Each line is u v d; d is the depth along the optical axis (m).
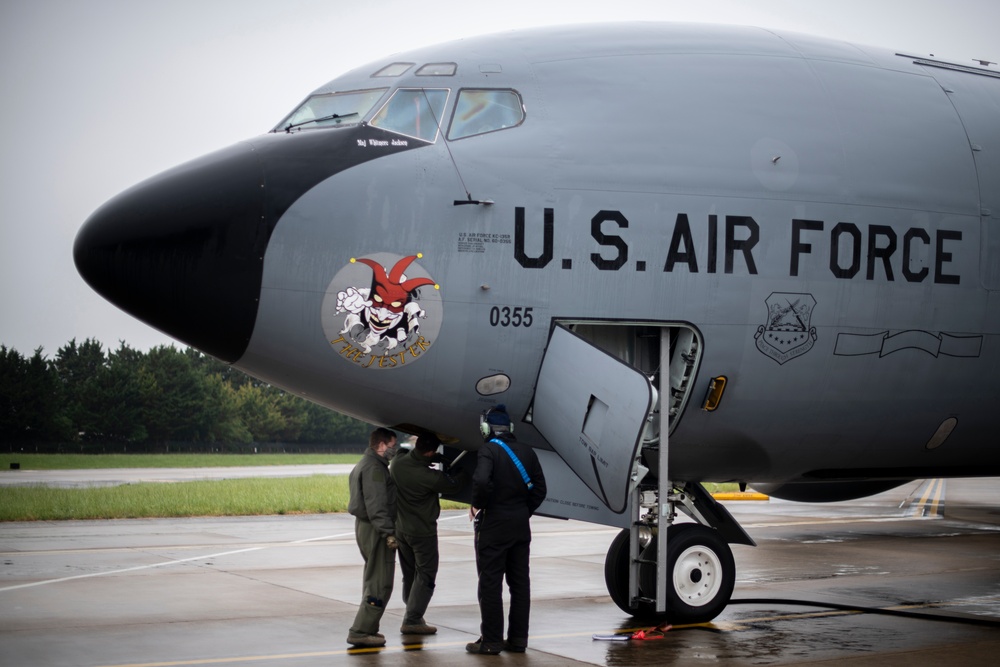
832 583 11.88
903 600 10.70
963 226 9.63
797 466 9.91
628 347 9.22
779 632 8.82
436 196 8.45
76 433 79.44
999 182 9.85
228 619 9.08
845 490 12.81
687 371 9.04
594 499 8.86
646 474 9.03
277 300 8.23
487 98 8.89
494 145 8.69
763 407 9.20
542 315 8.58
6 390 76.62
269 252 8.20
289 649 7.86
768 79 9.55
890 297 9.34
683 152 8.95
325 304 8.26
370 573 8.01
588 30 9.73
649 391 7.84
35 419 77.38
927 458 10.30
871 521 20.06
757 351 8.98
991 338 9.76
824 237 9.13
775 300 8.98
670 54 9.50
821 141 9.33
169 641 8.11
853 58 10.12
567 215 8.62
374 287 8.30
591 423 8.33
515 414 8.91
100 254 8.15
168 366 84.00
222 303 8.18
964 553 14.86
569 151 8.75
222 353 8.53
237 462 58.66
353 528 17.41
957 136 9.85
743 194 8.96
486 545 7.78
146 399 81.44
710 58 9.59
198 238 8.12
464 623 9.12
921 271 9.45
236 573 11.92
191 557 13.38
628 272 8.67
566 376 8.45
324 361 8.41
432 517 8.37
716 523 9.77
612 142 8.85
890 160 9.50
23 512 18.55
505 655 7.78
